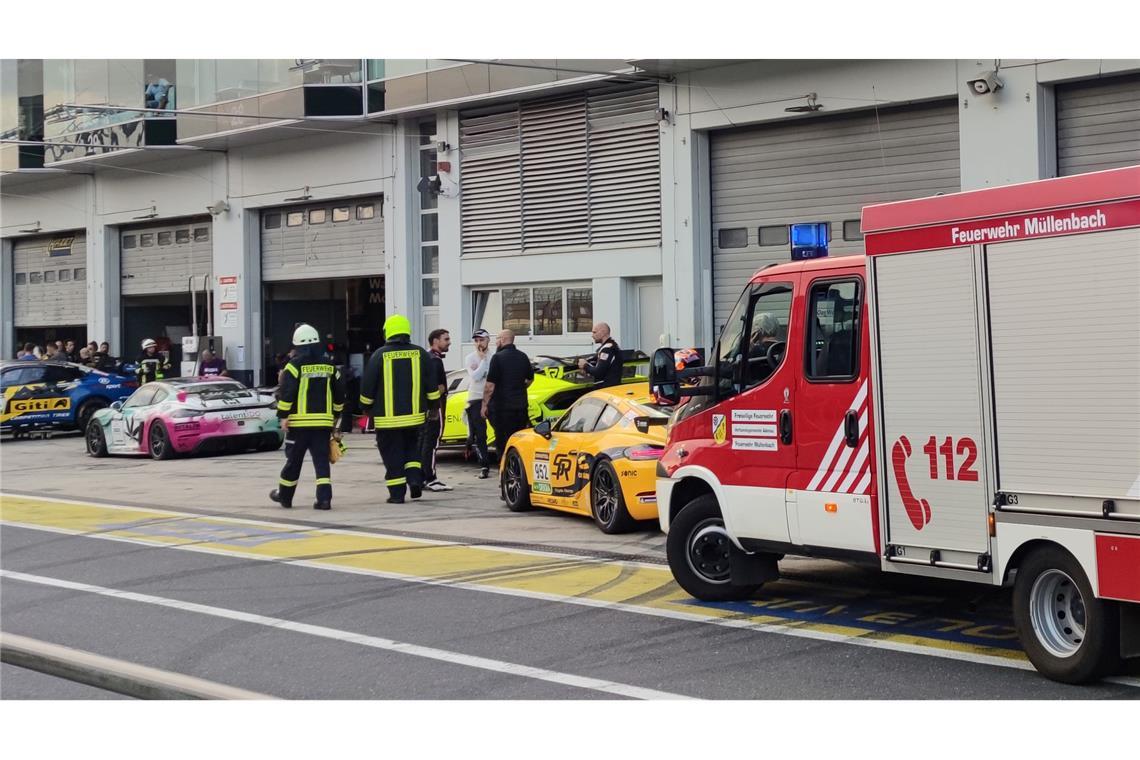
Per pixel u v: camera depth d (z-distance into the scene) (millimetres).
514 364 14961
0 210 37312
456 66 23312
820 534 7785
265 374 29812
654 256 21125
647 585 9539
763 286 8281
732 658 7250
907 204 7086
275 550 11625
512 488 13758
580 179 22297
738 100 19594
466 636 7996
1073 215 6227
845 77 18266
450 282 24625
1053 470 6348
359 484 17094
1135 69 15562
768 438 8164
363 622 8492
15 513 14820
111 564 11117
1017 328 6504
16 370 26953
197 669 7359
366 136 26297
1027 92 16391
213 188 29969
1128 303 5992
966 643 7473
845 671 6887
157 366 29078
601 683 6770
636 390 12602
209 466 20156
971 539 6785
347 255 27484
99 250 33906
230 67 26844
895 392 7188
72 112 31375
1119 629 6207
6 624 8734
